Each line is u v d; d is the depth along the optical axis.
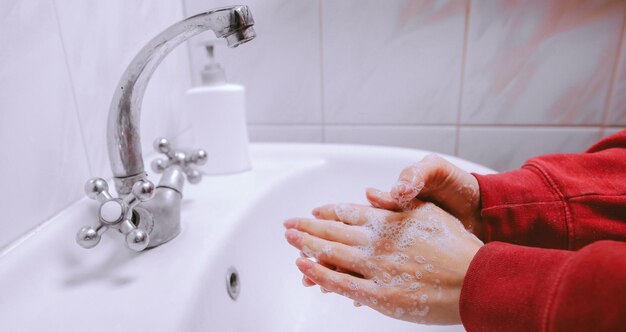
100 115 0.39
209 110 0.48
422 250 0.29
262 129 0.66
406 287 0.29
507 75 0.58
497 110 0.60
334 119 0.64
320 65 0.61
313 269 0.30
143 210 0.31
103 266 0.31
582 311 0.20
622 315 0.19
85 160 0.37
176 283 0.28
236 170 0.51
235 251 0.37
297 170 0.53
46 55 0.31
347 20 0.59
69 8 0.34
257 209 0.43
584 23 0.54
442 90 0.60
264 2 0.59
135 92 0.30
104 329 0.25
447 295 0.28
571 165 0.37
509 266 0.25
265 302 0.42
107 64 0.40
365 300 0.30
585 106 0.57
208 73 0.49
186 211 0.40
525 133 0.60
